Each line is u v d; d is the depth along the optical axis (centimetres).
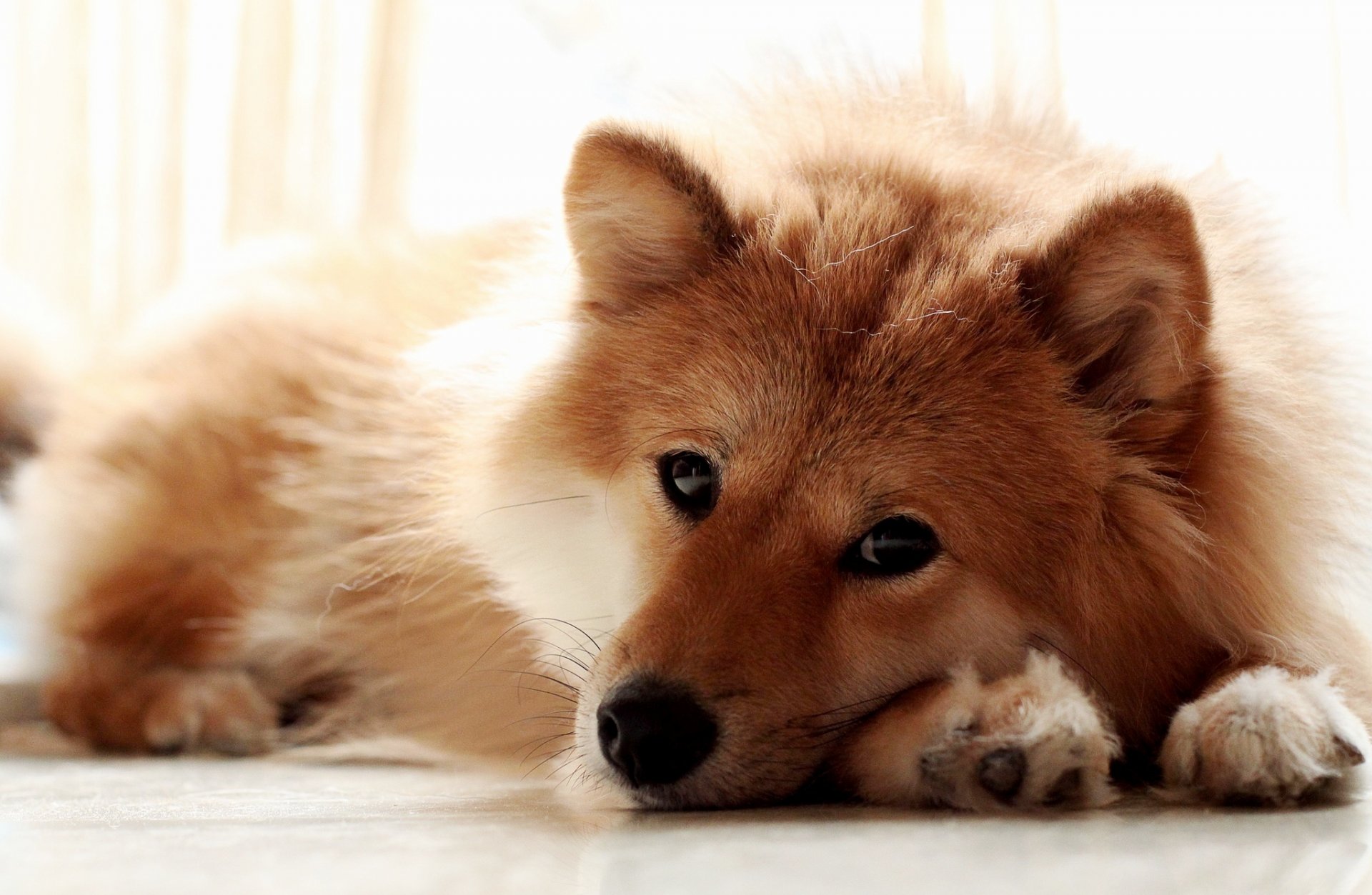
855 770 64
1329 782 62
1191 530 66
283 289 95
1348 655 68
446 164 137
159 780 74
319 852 56
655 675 63
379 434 86
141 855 56
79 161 146
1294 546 67
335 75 136
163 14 142
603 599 72
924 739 63
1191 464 67
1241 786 62
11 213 149
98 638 87
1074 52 108
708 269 71
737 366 68
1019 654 65
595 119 71
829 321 67
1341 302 73
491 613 78
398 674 84
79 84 146
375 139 132
